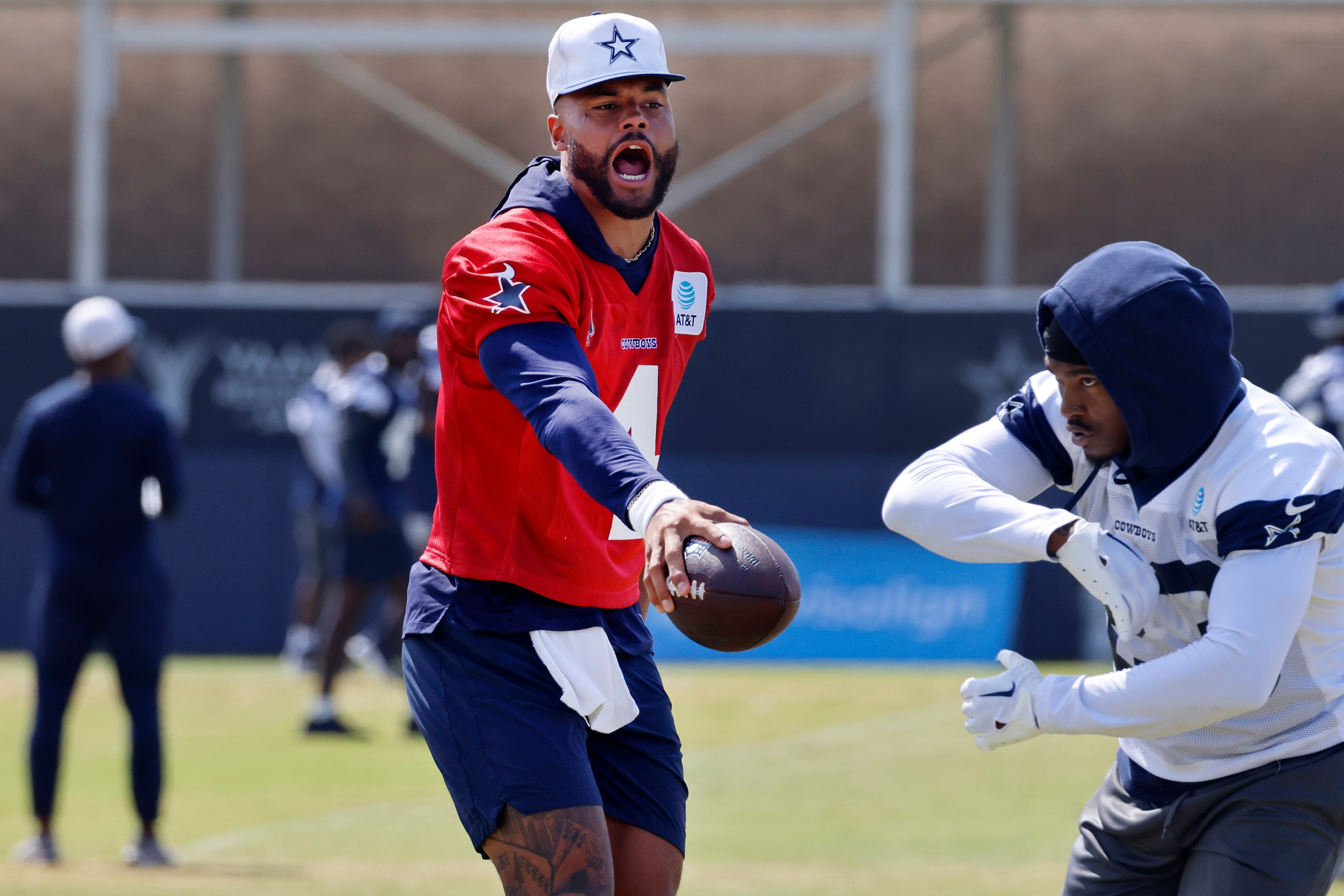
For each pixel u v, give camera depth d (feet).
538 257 35.68
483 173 248.52
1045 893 68.08
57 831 82.69
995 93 223.30
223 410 143.13
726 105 243.19
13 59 245.86
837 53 172.55
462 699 37.76
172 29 176.04
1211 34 239.50
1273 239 242.99
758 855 75.66
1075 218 244.42
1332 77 240.12
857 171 245.04
